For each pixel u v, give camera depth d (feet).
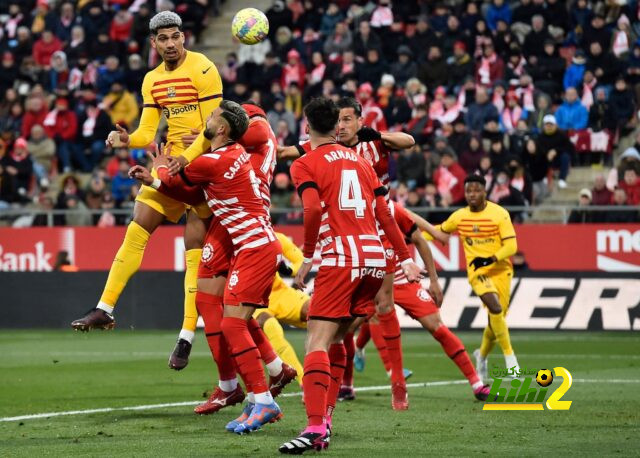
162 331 168.66
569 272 156.04
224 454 61.87
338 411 83.51
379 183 67.41
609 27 196.75
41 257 177.58
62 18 228.22
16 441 67.62
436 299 87.92
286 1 218.38
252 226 70.90
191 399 92.38
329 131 65.77
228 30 234.17
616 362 122.52
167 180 74.84
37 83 222.48
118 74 212.84
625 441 66.54
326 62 205.77
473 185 106.01
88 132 207.51
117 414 81.92
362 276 63.82
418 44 202.69
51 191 205.77
